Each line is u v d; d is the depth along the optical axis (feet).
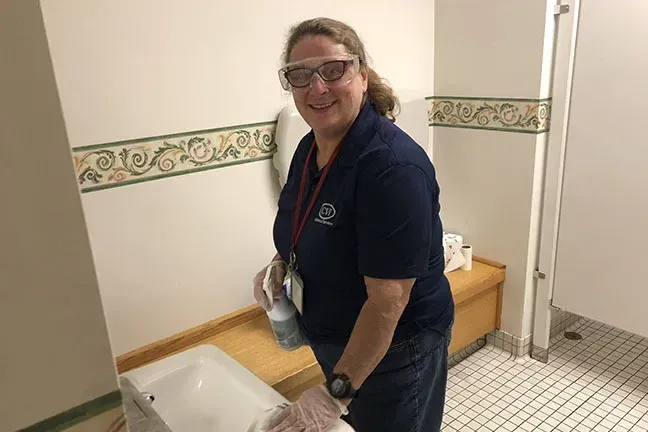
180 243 5.82
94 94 4.90
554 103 6.98
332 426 3.50
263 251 6.59
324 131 3.80
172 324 5.98
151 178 5.43
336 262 3.84
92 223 5.16
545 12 6.57
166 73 5.30
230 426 4.07
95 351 1.44
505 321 8.18
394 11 7.21
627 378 7.54
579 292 7.45
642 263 6.75
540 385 7.48
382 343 3.57
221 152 5.89
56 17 4.56
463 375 7.78
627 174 6.60
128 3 4.92
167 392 4.48
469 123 7.79
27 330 1.31
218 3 5.49
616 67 6.39
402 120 7.40
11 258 1.24
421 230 3.48
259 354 5.92
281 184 6.33
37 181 1.24
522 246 7.59
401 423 4.32
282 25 6.06
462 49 7.57
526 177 7.29
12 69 1.16
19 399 1.34
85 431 1.48
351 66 3.63
